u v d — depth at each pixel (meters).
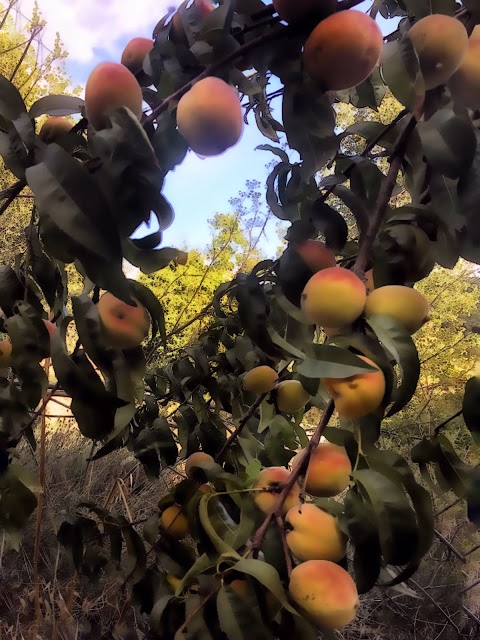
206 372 1.13
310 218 0.57
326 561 0.48
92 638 1.37
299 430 0.94
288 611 0.47
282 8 0.40
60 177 0.32
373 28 0.40
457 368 2.17
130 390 0.48
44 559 1.67
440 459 0.57
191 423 1.15
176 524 0.77
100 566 0.90
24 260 0.62
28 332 0.54
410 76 0.39
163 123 0.44
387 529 0.43
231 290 1.10
